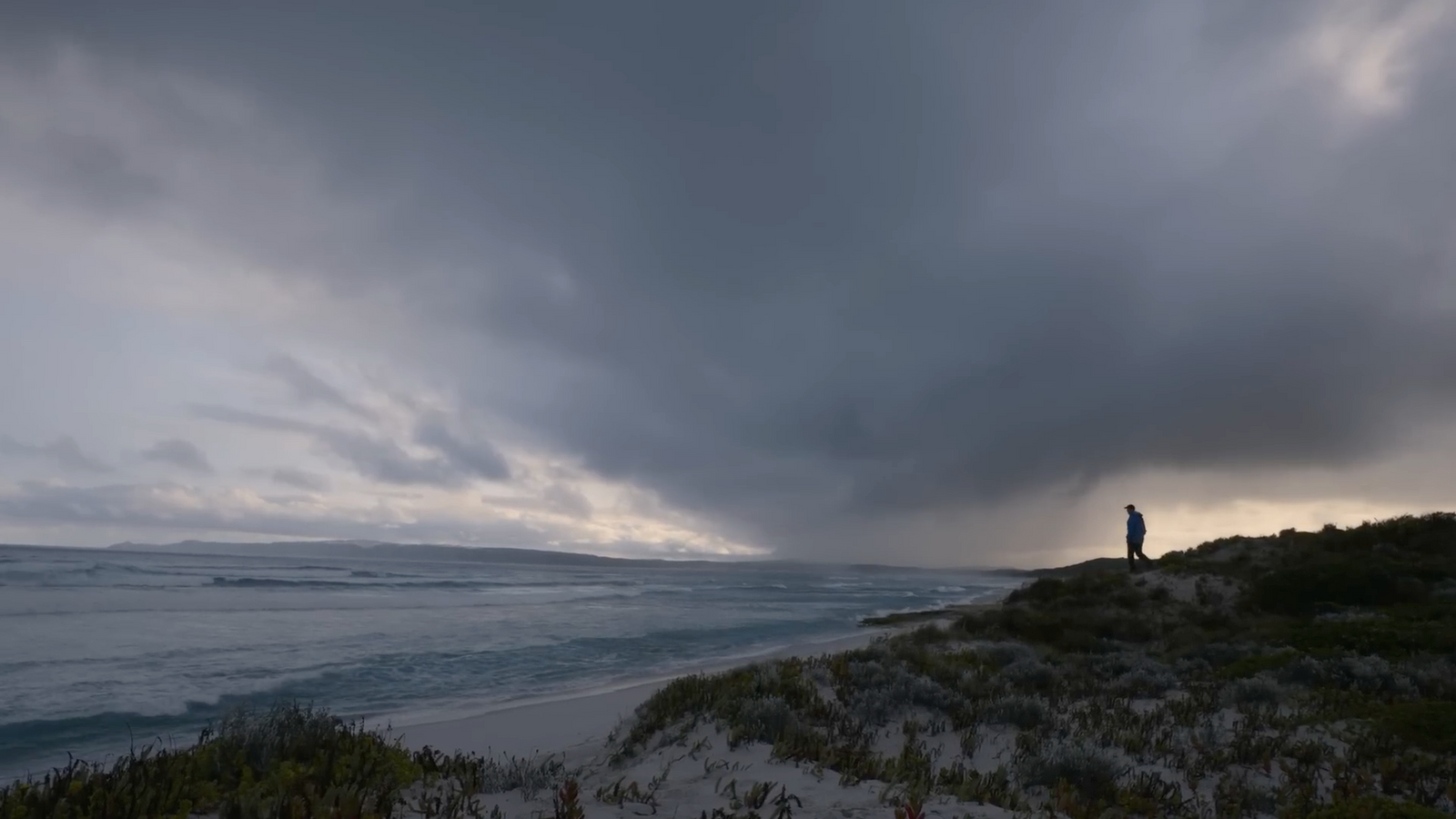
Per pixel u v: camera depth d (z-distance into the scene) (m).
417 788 6.48
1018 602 24.95
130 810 4.86
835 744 8.52
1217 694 11.62
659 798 6.65
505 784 7.06
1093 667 14.77
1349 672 11.74
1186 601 21.30
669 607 45.28
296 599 40.69
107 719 13.36
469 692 17.27
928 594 74.12
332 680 17.89
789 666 12.77
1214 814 6.98
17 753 11.26
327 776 5.89
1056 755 7.79
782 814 5.93
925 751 8.87
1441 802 7.05
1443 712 9.48
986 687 12.16
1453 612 15.84
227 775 5.81
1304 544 24.23
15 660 18.44
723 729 8.98
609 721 13.12
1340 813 6.29
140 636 23.31
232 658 20.03
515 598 49.28
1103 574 26.19
